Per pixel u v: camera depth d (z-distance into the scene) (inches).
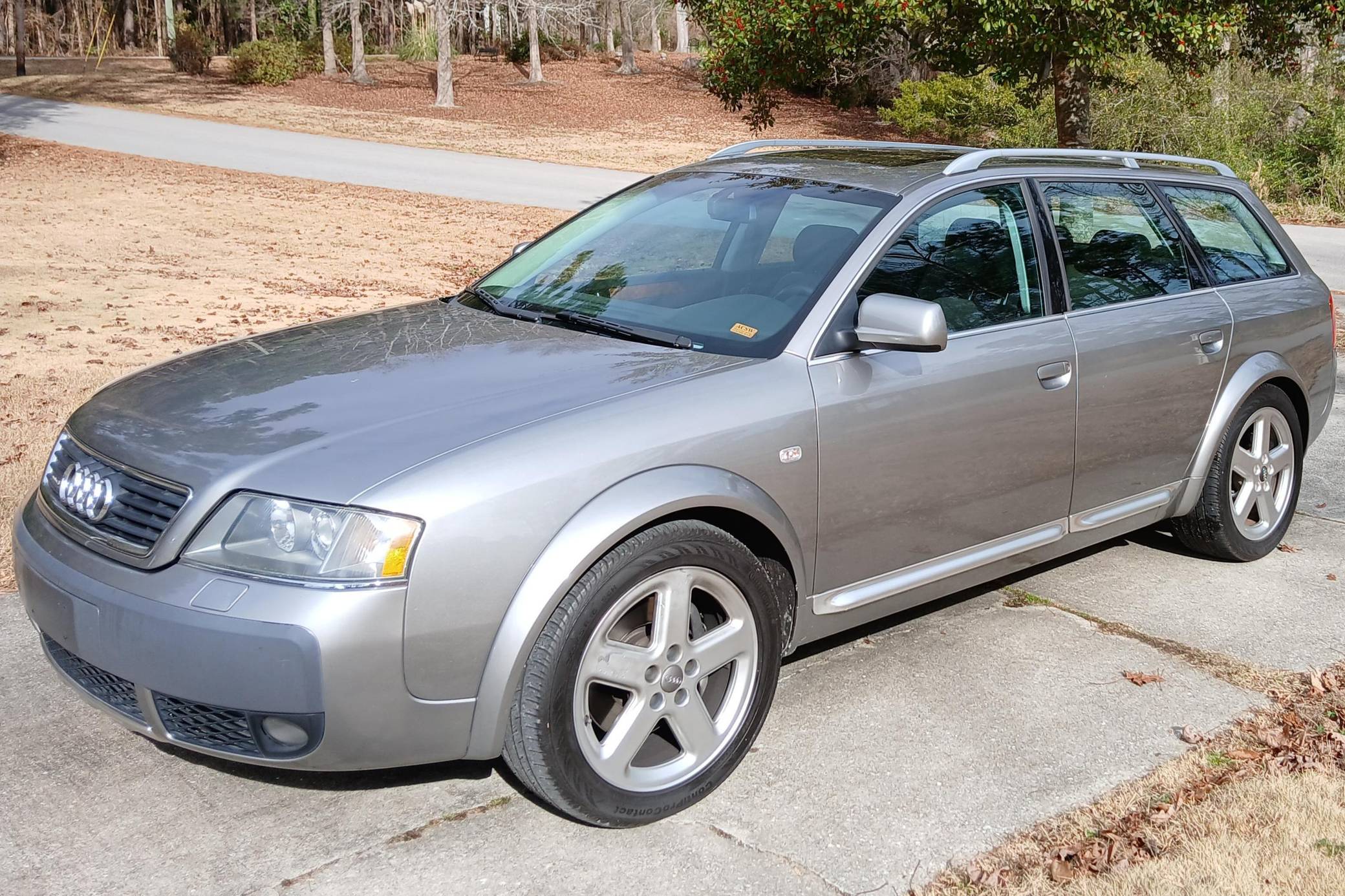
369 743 107.3
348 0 2006.6
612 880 111.6
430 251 634.2
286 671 102.7
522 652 109.3
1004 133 1245.7
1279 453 201.9
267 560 105.0
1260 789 127.3
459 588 107.0
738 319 140.2
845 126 1619.1
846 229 146.9
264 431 115.3
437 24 1766.7
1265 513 201.9
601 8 2377.0
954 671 156.5
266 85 1921.8
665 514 116.7
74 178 908.0
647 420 119.3
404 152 1240.8
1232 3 528.1
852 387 135.0
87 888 108.7
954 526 150.7
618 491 114.6
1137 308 172.2
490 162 1189.7
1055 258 163.0
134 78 1985.7
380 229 719.1
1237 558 198.4
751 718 128.4
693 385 125.3
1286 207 970.7
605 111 1788.9
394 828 119.4
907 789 128.3
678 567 119.2
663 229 163.8
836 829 120.6
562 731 112.3
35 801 122.6
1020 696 150.0
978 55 583.8
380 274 542.3
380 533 104.7
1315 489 245.8
